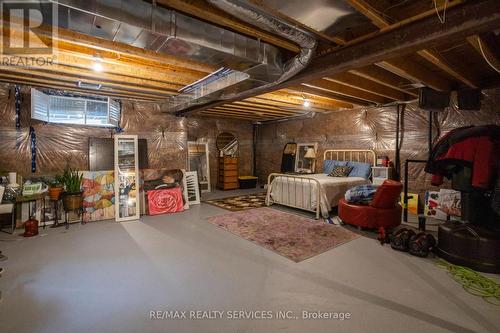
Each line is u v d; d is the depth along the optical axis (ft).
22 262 9.07
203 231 12.59
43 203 13.53
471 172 9.14
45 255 9.70
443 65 9.50
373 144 18.33
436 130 15.11
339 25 6.29
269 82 10.31
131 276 8.12
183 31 6.44
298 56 8.09
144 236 11.87
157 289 7.36
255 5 5.46
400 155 16.75
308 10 5.55
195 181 19.33
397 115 16.84
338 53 8.41
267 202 18.43
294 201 16.56
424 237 9.64
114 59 9.92
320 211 15.28
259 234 12.07
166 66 11.16
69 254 9.79
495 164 8.64
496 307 6.49
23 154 14.44
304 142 23.97
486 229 8.84
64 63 9.80
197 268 8.66
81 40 7.66
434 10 5.97
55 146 15.39
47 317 6.10
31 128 14.64
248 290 7.32
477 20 5.62
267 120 27.55
